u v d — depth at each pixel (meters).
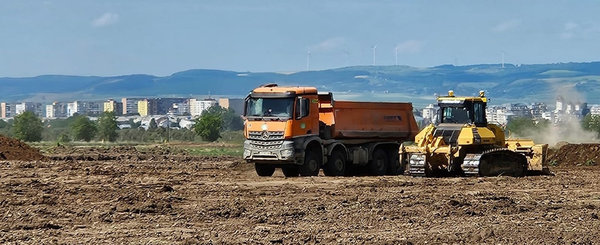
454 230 36.75
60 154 100.75
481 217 40.44
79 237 34.31
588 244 34.28
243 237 34.59
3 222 37.12
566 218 40.50
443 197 46.53
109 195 45.56
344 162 64.88
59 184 51.22
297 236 34.75
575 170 69.88
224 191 48.62
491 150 59.75
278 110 61.34
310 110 62.16
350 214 40.31
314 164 62.91
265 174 64.06
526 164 61.00
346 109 64.38
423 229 37.00
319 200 45.03
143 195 45.25
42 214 39.22
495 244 34.00
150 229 36.25
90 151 113.75
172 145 172.75
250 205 42.84
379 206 43.00
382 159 67.50
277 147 60.91
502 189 52.06
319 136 63.22
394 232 36.12
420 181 55.91
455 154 60.09
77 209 40.56
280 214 39.88
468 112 60.94
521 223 38.81
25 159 78.88
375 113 66.56
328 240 34.12
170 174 62.22
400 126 68.50
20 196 45.06
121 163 76.19
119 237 34.38
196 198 45.62
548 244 34.06
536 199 47.12
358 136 65.06
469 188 52.19
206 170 68.19
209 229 36.38
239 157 98.88
